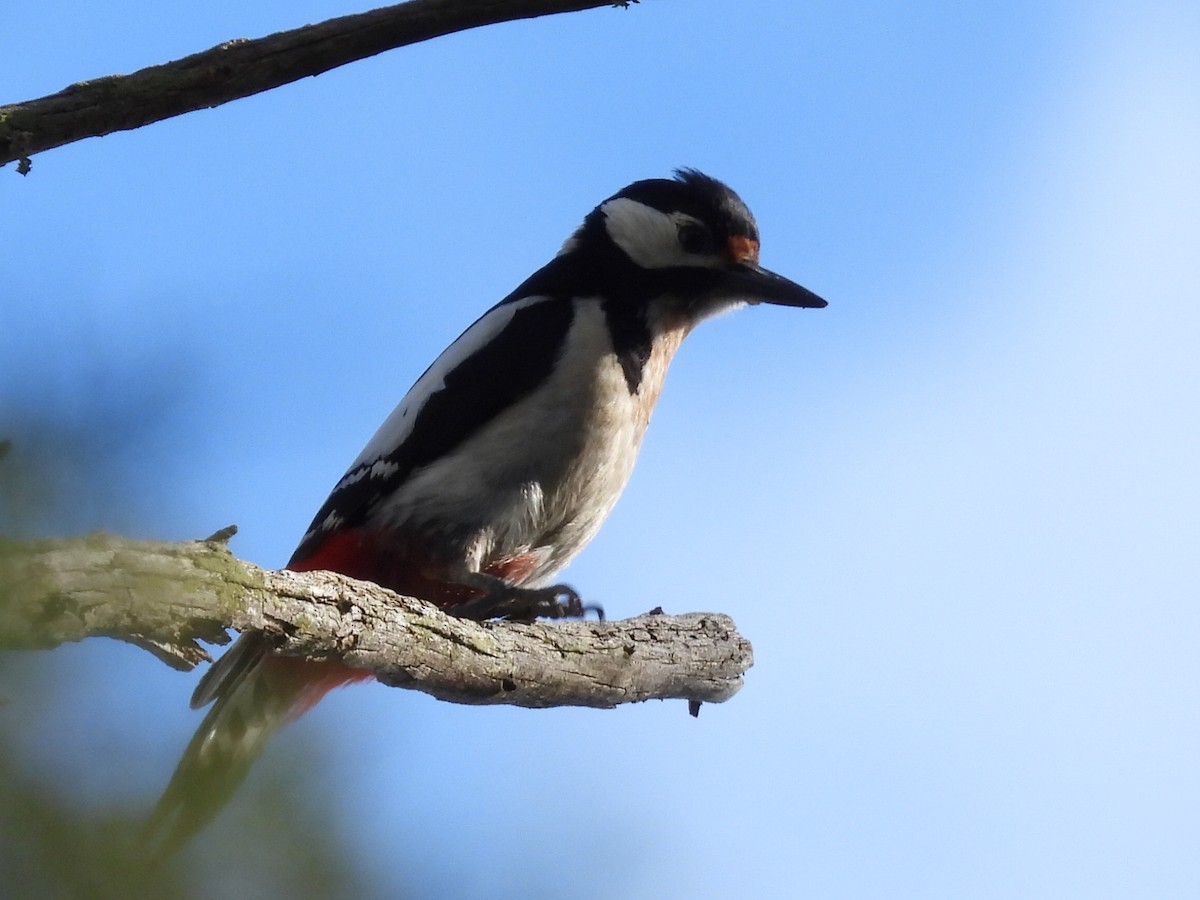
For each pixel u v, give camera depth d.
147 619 6.70
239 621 7.46
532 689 9.90
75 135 8.48
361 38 8.48
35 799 4.53
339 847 5.39
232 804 5.32
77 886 4.47
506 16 8.47
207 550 7.30
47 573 5.95
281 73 8.52
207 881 5.03
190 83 8.44
